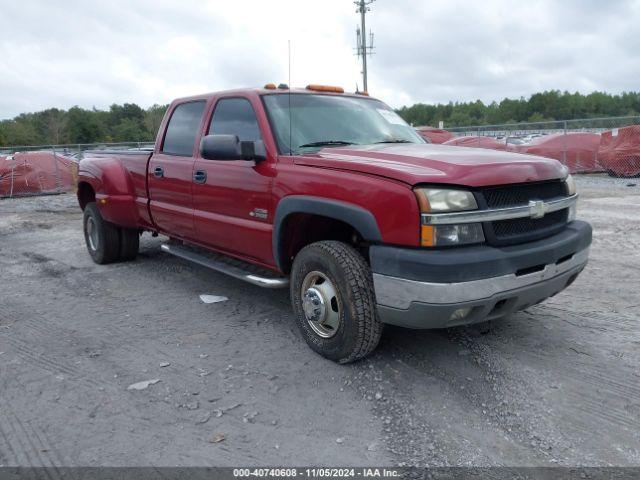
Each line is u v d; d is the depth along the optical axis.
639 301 4.98
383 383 3.50
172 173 5.32
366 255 3.89
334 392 3.42
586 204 11.47
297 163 3.96
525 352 3.90
